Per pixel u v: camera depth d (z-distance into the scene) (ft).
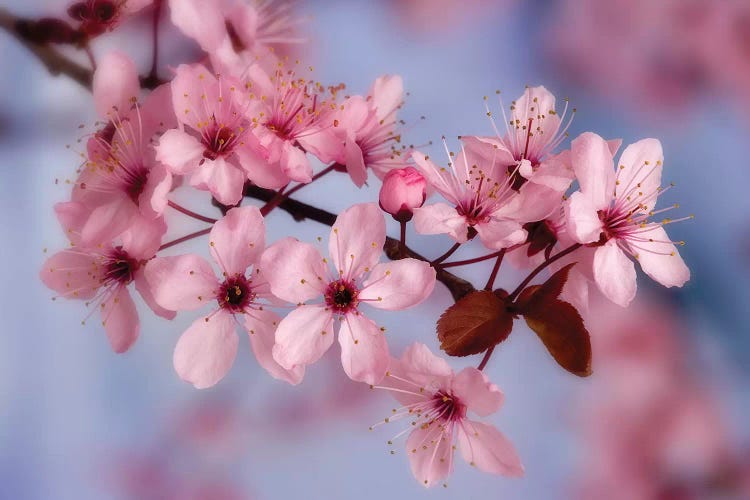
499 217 1.58
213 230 1.58
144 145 1.60
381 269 1.57
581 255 1.60
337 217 1.58
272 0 1.68
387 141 1.64
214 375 1.59
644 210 1.60
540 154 1.61
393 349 1.85
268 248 1.57
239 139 1.59
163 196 1.57
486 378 1.56
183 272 1.58
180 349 1.59
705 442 1.92
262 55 1.65
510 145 1.61
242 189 1.59
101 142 1.60
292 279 1.57
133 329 1.62
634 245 1.60
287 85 1.61
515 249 1.61
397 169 1.59
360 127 1.62
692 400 1.92
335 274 1.58
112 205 1.60
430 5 1.91
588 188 1.58
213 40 1.63
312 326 1.57
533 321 1.56
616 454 1.92
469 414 1.58
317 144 1.61
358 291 1.57
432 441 1.59
